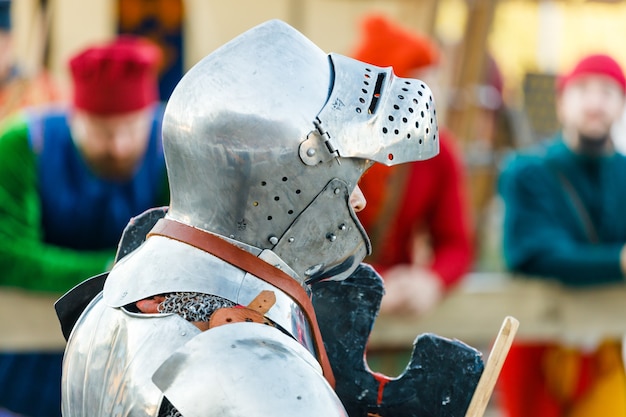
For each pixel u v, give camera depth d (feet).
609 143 31.32
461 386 15.60
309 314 13.88
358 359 16.24
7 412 27.35
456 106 43.42
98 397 13.62
